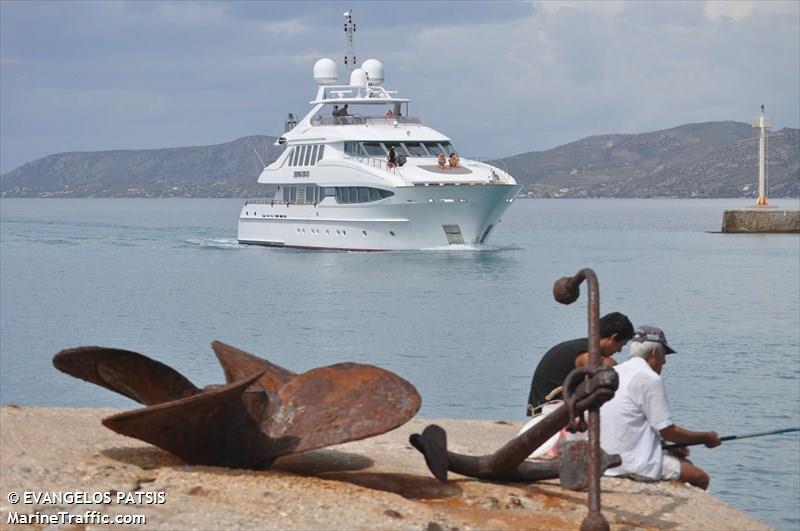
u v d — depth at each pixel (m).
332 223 91.56
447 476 12.91
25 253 117.06
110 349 11.86
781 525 22.45
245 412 11.80
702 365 44.06
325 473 12.79
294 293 73.25
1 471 11.16
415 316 61.41
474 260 88.81
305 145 91.50
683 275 89.75
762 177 164.38
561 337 53.25
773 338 52.50
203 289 76.75
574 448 11.26
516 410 35.34
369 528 10.11
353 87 96.56
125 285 80.50
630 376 13.28
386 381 11.82
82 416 14.41
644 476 13.18
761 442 29.69
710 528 11.65
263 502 10.66
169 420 11.31
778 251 121.06
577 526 11.14
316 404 11.95
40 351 49.06
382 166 86.00
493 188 84.94
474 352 48.66
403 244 87.50
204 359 46.44
